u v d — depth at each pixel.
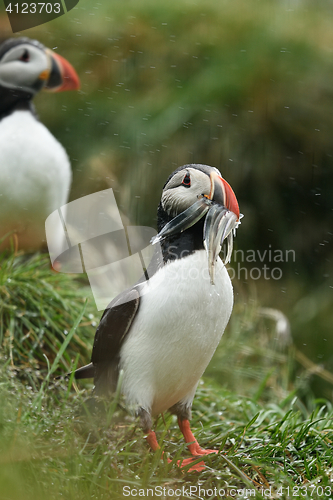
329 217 12.68
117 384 5.51
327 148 12.87
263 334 10.28
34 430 5.34
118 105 12.99
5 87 8.93
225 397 7.67
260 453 5.46
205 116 12.67
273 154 12.72
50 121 12.80
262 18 14.45
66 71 9.20
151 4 14.56
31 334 7.57
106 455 5.01
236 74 13.26
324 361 11.34
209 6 14.57
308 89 13.25
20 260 8.45
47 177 8.55
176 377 5.39
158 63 13.67
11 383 6.34
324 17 15.12
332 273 12.41
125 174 11.99
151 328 5.20
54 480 4.65
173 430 6.38
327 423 6.16
